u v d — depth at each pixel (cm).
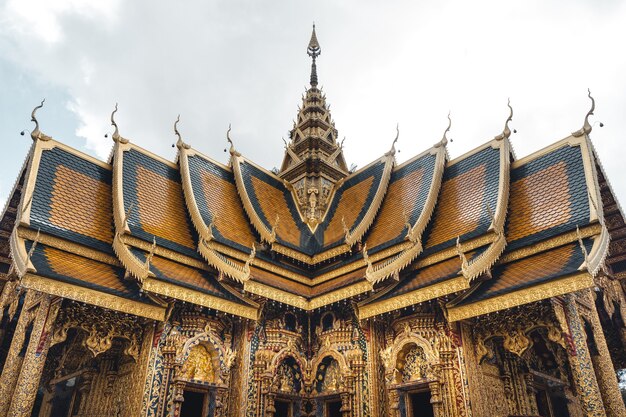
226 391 1502
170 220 1803
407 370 1503
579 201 1450
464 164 1953
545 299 1192
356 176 2489
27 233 1395
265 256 1914
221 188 2145
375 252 1791
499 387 1434
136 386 1363
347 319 1709
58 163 1680
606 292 1529
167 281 1389
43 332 1234
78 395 1625
